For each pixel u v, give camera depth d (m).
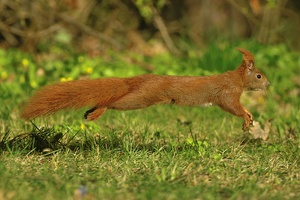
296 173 9.66
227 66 16.94
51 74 16.22
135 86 9.72
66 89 9.55
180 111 13.83
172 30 20.80
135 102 9.63
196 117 13.55
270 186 8.91
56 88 9.55
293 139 11.93
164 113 13.66
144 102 9.69
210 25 20.11
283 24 21.27
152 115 13.38
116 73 15.95
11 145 10.47
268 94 15.79
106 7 20.64
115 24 20.80
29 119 9.62
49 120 12.40
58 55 18.86
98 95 9.62
